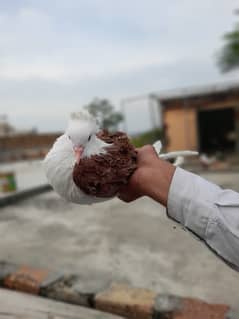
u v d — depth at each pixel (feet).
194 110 18.31
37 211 7.38
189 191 1.23
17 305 3.21
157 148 1.66
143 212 6.89
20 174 13.42
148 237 5.24
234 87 16.71
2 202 7.95
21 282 3.59
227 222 1.18
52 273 3.79
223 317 2.90
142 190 1.29
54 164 1.35
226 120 23.41
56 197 9.01
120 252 4.60
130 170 1.30
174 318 2.93
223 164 14.14
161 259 4.32
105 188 1.30
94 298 3.27
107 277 3.78
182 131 18.60
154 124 18.75
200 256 4.39
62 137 1.44
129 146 1.36
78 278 3.69
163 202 1.25
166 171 1.28
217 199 1.21
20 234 5.59
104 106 21.90
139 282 3.67
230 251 1.19
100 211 7.14
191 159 14.58
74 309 3.24
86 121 1.41
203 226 1.21
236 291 3.47
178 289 3.53
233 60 11.51
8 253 4.65
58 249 4.78
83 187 1.31
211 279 3.75
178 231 5.48
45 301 3.37
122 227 5.85
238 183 9.87
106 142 1.38
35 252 4.67
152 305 3.10
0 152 19.62
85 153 1.33
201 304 3.11
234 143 22.22
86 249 4.75
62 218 6.66
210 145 23.81
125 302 3.15
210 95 17.67
